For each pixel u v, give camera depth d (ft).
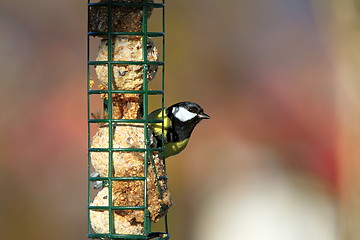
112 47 31.55
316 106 57.93
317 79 58.90
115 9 31.58
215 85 60.85
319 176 54.90
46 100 57.82
